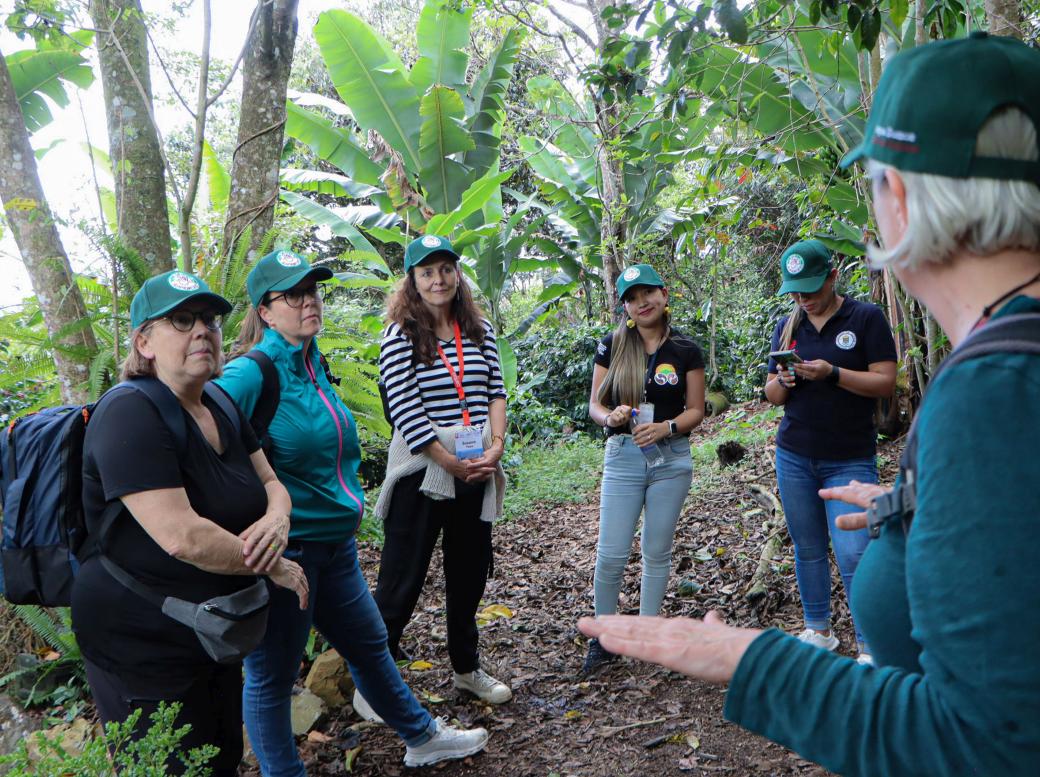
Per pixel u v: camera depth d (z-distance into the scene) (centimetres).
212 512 212
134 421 198
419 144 940
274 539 218
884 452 617
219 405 233
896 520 102
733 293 1302
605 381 389
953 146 86
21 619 364
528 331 1317
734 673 95
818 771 282
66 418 215
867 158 97
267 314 278
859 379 337
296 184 991
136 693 205
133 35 416
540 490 764
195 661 206
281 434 262
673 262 1219
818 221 653
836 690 89
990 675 76
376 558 550
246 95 459
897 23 344
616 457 386
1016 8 351
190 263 411
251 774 306
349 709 359
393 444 347
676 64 334
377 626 296
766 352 1127
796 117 614
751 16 441
